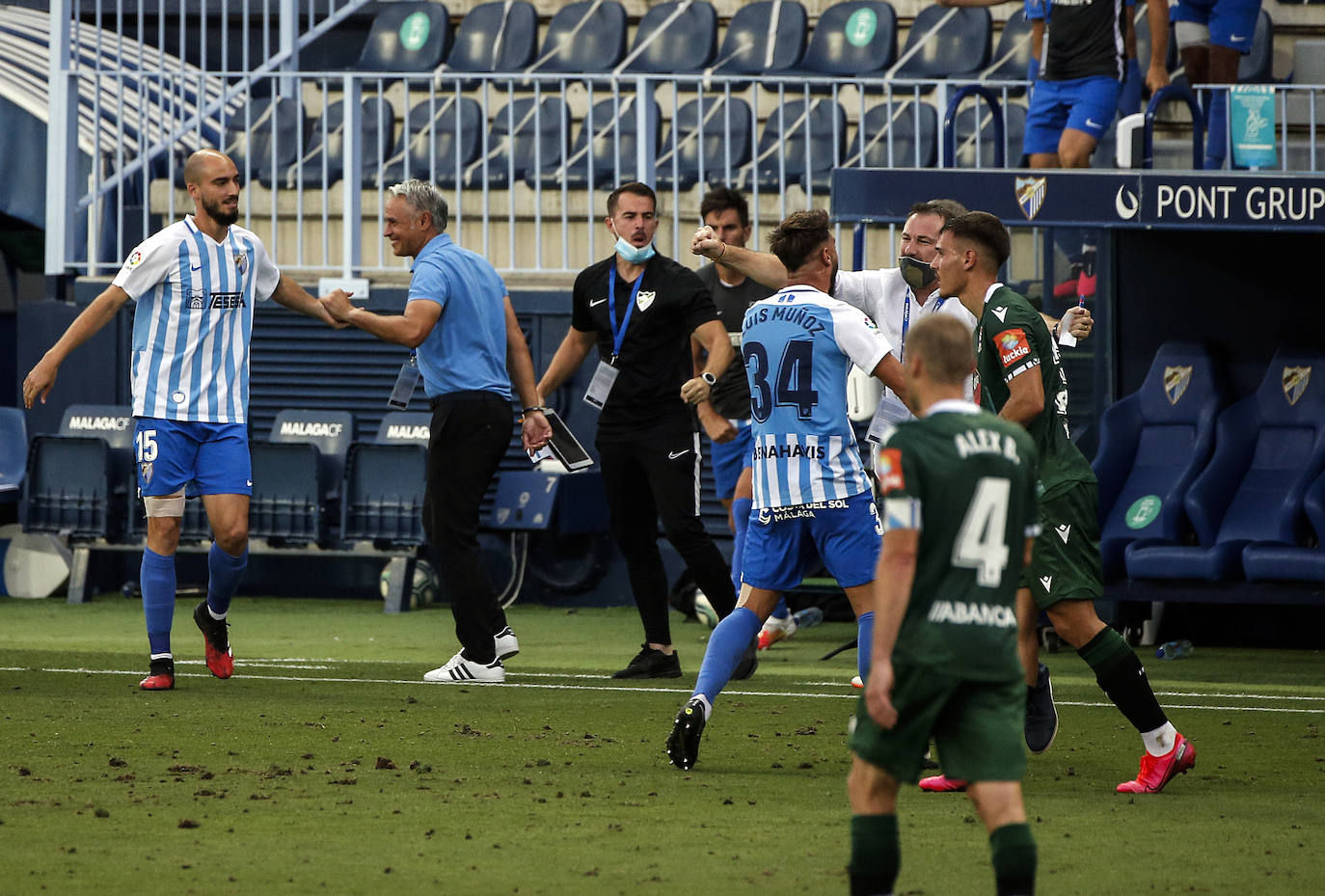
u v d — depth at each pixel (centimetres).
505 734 2259
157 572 2680
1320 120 4491
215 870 1487
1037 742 2055
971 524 1299
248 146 4619
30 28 5456
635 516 2894
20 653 3231
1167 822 1742
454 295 2755
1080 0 3691
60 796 1811
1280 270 3706
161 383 2661
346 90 4400
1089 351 3794
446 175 4722
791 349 2053
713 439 2912
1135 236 3769
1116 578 3494
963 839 1662
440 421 2780
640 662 2906
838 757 2108
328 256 4750
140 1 4659
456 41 5259
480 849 1581
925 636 1296
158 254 2634
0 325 5716
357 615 4056
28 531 4362
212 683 2778
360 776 1944
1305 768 2078
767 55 4966
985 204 3172
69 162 4603
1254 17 4131
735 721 2398
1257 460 3559
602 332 2877
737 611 2067
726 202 3180
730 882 1455
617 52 5088
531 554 4294
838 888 1437
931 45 4831
